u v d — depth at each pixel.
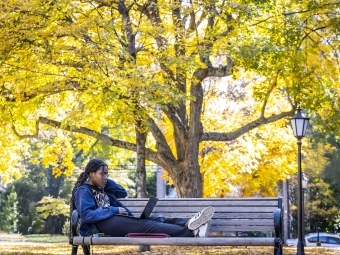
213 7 19.86
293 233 59.81
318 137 49.56
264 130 34.66
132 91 18.14
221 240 9.34
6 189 72.94
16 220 68.69
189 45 20.08
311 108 23.33
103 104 18.14
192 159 23.86
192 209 10.55
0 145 27.41
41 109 26.25
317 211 56.28
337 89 24.75
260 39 21.20
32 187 71.62
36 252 21.00
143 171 21.08
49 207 66.69
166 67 21.12
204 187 34.62
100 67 17.81
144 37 19.64
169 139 31.89
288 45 21.62
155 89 18.16
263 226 10.27
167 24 21.64
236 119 34.84
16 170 30.44
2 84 20.64
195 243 9.38
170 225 9.80
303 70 22.34
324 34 23.28
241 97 35.81
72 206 10.30
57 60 18.81
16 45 18.56
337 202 55.19
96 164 10.19
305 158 50.91
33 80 20.17
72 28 17.56
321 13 22.09
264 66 21.22
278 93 27.06
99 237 9.73
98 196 10.18
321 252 21.28
